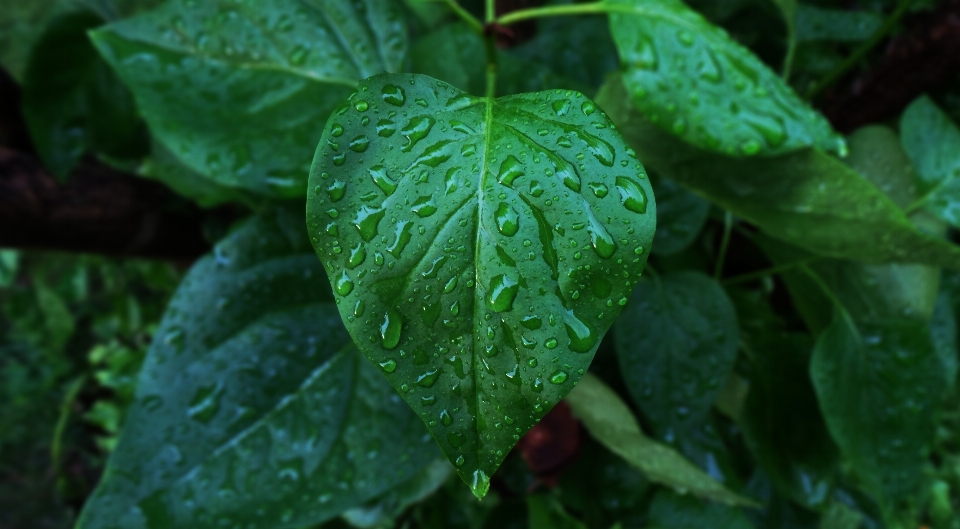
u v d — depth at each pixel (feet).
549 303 0.82
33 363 3.87
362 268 0.82
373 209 0.83
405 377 0.81
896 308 1.41
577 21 1.48
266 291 1.18
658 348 1.31
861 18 1.55
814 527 1.62
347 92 1.17
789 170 1.15
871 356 1.35
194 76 1.15
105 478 1.08
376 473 1.16
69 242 1.47
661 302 1.33
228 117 1.14
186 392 1.13
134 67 1.14
